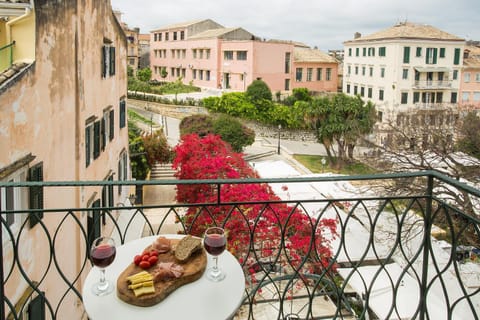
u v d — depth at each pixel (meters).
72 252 9.86
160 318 2.46
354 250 12.62
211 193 13.75
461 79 47.91
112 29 14.93
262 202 3.43
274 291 10.52
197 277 2.81
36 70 7.71
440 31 48.03
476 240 13.72
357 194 17.47
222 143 17.12
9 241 6.61
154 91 51.09
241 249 10.44
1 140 6.34
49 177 8.39
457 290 11.16
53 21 8.61
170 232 17.22
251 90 40.84
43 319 7.76
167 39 65.38
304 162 34.12
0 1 7.26
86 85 11.12
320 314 10.41
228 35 55.09
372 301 10.27
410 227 13.73
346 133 32.81
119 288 2.63
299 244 10.38
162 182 3.21
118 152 16.28
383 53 47.69
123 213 16.58
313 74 56.41
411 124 20.33
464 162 17.66
